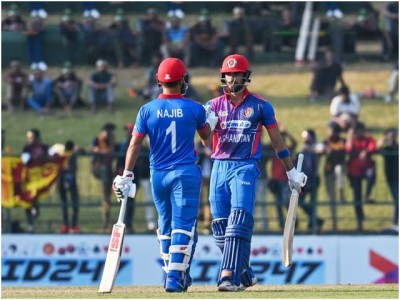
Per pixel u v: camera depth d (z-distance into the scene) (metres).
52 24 101.75
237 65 34.47
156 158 34.31
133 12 107.38
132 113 93.31
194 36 97.38
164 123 34.03
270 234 62.78
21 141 86.62
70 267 61.44
